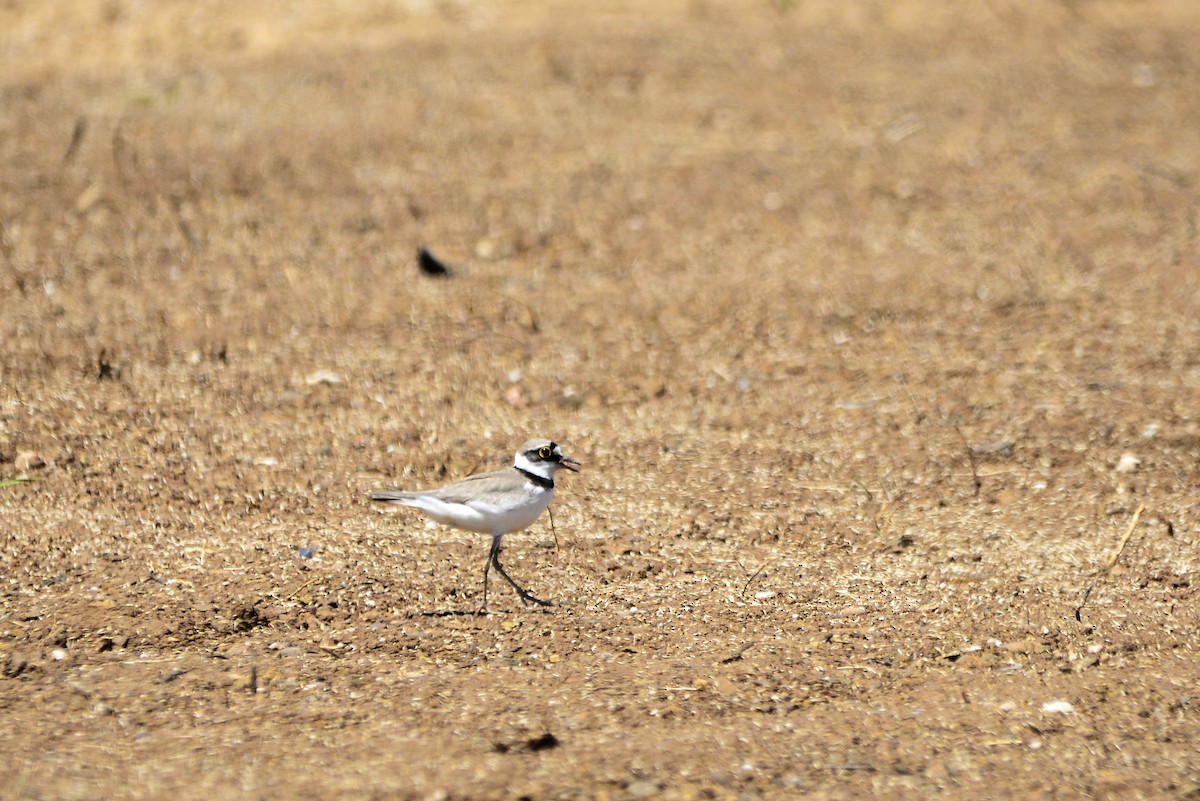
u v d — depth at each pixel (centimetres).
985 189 1805
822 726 776
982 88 2136
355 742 732
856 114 2020
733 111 2000
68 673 808
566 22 2281
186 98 1923
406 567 986
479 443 1202
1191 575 982
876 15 2406
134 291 1454
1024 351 1404
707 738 752
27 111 1856
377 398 1282
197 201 1647
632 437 1231
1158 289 1544
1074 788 710
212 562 975
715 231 1670
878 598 956
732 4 2400
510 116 1928
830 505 1109
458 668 841
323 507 1076
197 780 683
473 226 1642
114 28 2170
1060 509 1096
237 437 1190
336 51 2125
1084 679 845
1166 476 1145
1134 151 1930
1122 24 2433
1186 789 712
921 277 1571
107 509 1050
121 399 1241
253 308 1439
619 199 1728
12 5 2219
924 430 1245
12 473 1093
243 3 2264
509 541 1034
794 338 1436
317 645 867
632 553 1020
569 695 802
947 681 840
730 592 964
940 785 710
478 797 670
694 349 1410
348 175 1736
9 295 1420
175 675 812
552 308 1483
